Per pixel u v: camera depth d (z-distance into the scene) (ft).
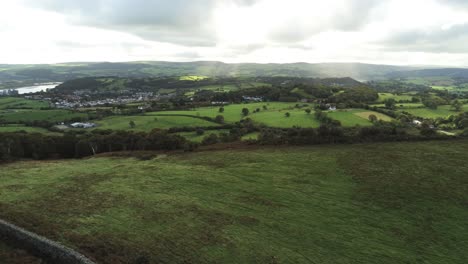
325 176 145.89
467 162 159.02
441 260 84.53
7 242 92.84
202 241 92.53
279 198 123.65
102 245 89.15
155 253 86.17
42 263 83.56
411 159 165.99
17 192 133.80
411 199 120.16
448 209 111.96
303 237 95.40
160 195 128.77
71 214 110.52
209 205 118.42
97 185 142.31
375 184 134.31
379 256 86.07
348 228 100.73
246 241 92.68
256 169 158.71
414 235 96.53
